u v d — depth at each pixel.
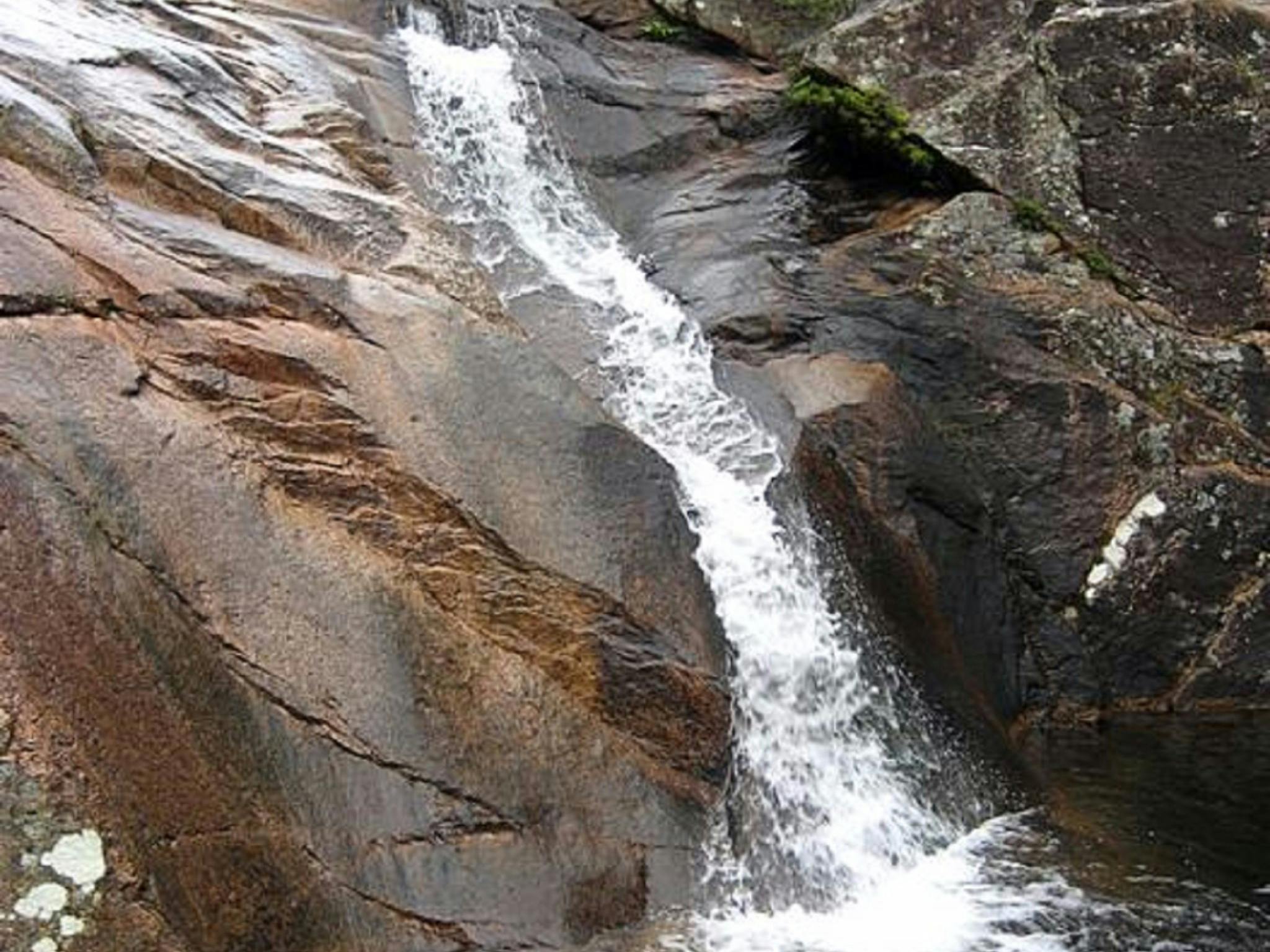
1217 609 8.76
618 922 5.06
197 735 4.28
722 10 10.56
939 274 8.99
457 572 5.25
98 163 5.67
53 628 4.07
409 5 9.73
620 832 5.20
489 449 5.58
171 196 5.87
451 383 5.66
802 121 9.94
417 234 6.78
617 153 9.85
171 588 4.43
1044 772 7.50
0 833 3.78
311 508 4.99
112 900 3.88
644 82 10.30
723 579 6.46
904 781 6.59
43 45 6.20
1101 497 8.72
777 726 6.26
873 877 5.89
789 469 7.43
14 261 4.69
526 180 9.20
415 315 5.81
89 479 4.36
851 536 7.62
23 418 4.30
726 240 9.28
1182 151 8.97
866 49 9.39
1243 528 8.80
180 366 4.91
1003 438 8.75
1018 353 8.84
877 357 8.77
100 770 3.97
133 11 7.54
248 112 7.14
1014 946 5.30
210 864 4.16
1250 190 8.92
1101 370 8.89
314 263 5.82
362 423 5.26
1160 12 8.99
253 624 4.58
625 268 8.86
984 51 9.30
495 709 5.09
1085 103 9.07
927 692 7.26
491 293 6.79
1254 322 8.97
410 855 4.67
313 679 4.65
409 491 5.25
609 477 5.89
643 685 5.54
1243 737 8.12
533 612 5.36
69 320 4.69
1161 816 6.81
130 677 4.18
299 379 5.21
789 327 8.66
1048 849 6.32
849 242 9.23
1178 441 8.83
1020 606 8.66
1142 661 8.70
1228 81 8.93
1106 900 5.75
